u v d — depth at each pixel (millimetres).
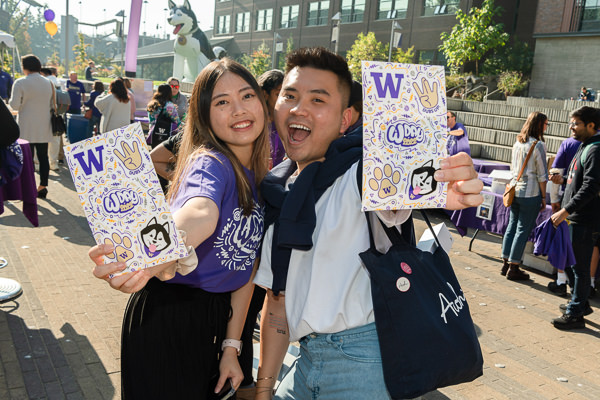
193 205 1350
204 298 1640
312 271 1459
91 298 4043
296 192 1481
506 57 20125
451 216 6457
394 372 1320
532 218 5215
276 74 2959
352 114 1711
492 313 4445
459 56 18469
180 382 1622
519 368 3500
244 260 1697
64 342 3338
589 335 4125
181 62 22141
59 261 4816
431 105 1337
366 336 1426
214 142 1610
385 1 29203
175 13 20891
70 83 11500
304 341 1536
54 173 9117
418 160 1318
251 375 2189
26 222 6008
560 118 11992
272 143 3066
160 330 1600
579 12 18375
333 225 1442
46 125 7062
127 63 14906
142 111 12641
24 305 3842
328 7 33219
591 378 3434
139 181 1187
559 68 18953
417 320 1333
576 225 4148
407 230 1470
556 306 4727
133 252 1180
